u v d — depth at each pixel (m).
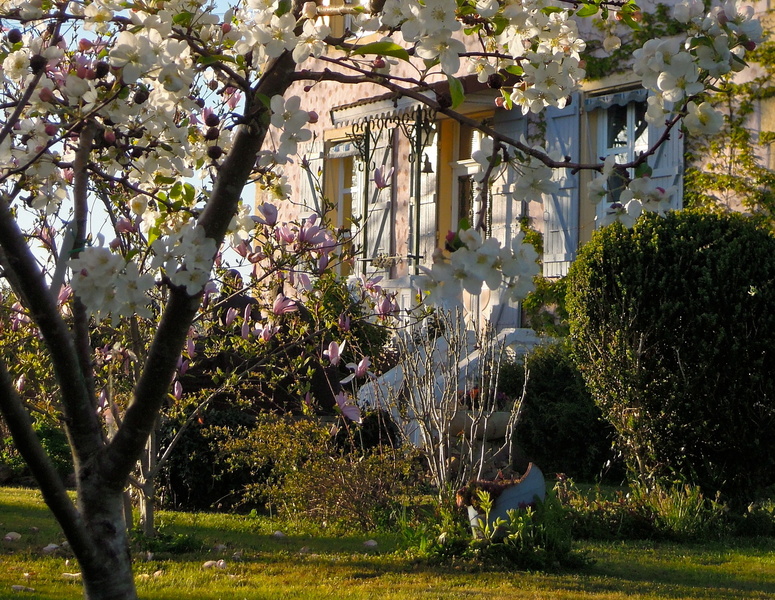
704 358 8.91
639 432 9.26
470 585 6.18
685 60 2.79
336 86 19.78
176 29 3.29
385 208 18.69
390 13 2.90
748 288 8.91
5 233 2.90
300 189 20.25
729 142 13.30
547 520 7.04
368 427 10.71
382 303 7.88
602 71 14.80
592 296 9.66
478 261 2.42
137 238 5.81
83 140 3.62
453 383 8.63
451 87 2.90
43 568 6.60
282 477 9.52
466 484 7.98
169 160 3.81
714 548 7.92
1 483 12.22
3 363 2.82
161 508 9.95
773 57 12.95
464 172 17.80
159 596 5.69
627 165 3.08
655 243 9.27
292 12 3.34
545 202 15.38
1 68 3.73
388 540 7.90
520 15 3.24
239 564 6.86
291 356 11.13
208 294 6.64
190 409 9.94
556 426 12.11
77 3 3.56
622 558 7.34
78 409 3.27
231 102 5.59
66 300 5.94
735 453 9.02
